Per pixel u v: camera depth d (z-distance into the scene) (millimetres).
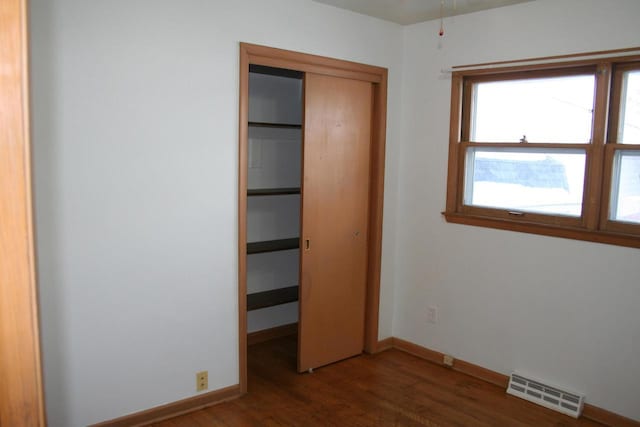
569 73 2850
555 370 2990
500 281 3201
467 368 3404
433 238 3553
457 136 3357
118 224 2461
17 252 1373
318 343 3422
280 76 3594
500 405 2982
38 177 2217
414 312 3715
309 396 3051
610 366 2770
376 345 3746
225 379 2953
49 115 2217
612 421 2766
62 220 2299
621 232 2705
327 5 3123
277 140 3756
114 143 2406
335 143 3330
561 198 2939
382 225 3646
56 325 2334
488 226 3229
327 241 3373
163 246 2619
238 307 2949
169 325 2693
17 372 1413
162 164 2568
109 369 2518
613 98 2707
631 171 2676
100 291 2443
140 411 2648
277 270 3914
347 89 3348
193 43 2602
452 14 3270
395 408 2930
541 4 2885
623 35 2604
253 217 3705
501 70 3094
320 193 3287
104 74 2342
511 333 3174
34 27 2143
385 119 3555
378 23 3432
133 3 2389
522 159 3098
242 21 2768
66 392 2402
